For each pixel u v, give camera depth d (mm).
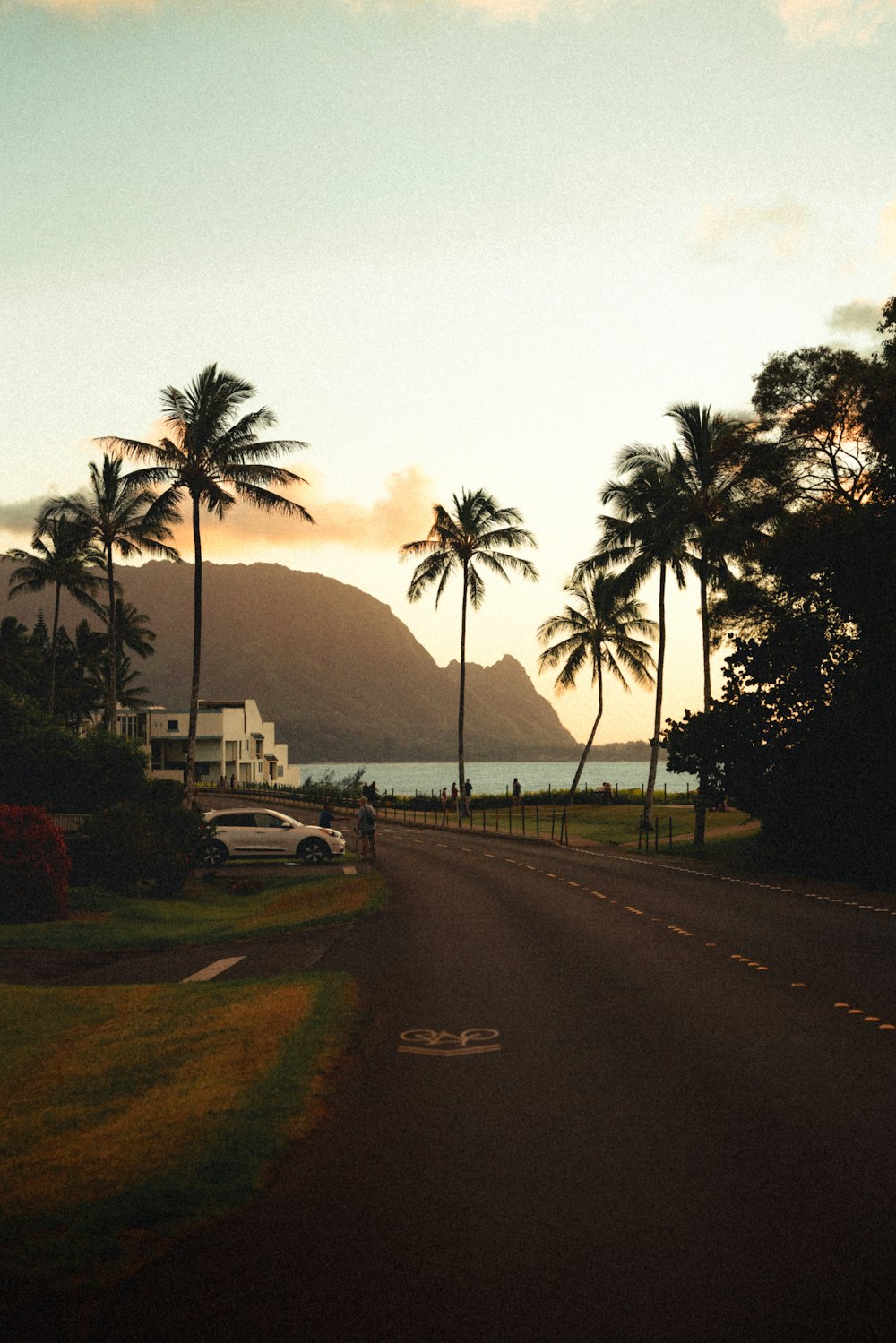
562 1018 10195
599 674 63062
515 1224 5129
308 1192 5594
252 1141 6328
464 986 12047
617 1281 4500
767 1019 9992
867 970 12727
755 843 34688
